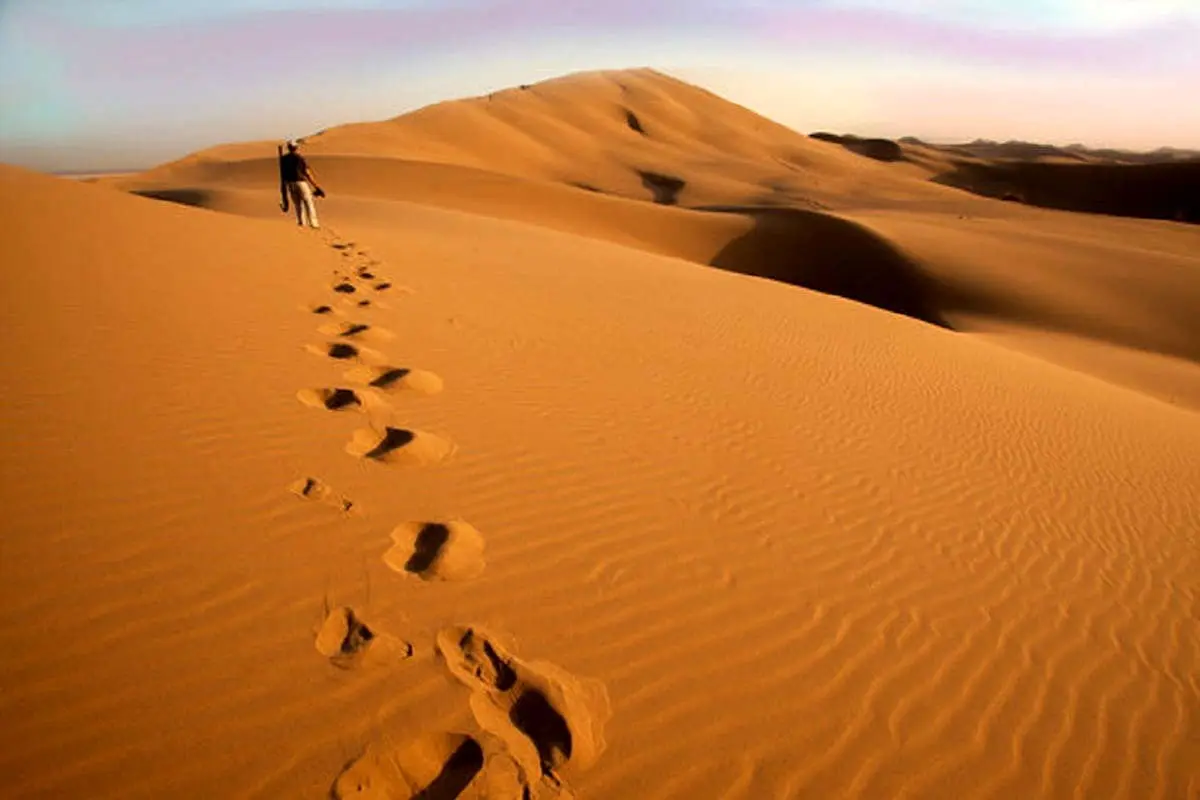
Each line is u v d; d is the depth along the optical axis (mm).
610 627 3072
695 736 2596
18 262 6285
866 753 2709
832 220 36719
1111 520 5773
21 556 2721
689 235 39281
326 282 8305
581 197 42156
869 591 3836
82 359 4621
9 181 9203
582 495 4199
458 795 2189
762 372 8156
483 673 2641
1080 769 2889
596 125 105375
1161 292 28438
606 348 7840
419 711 2414
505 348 7027
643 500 4301
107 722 2160
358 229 15961
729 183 76188
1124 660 3730
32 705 2162
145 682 2314
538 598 3152
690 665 2945
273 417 4336
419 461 4160
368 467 3971
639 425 5590
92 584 2666
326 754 2203
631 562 3598
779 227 38094
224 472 3609
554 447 4805
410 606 2906
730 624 3273
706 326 10305
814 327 11977
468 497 3896
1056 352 21594
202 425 4059
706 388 7039
